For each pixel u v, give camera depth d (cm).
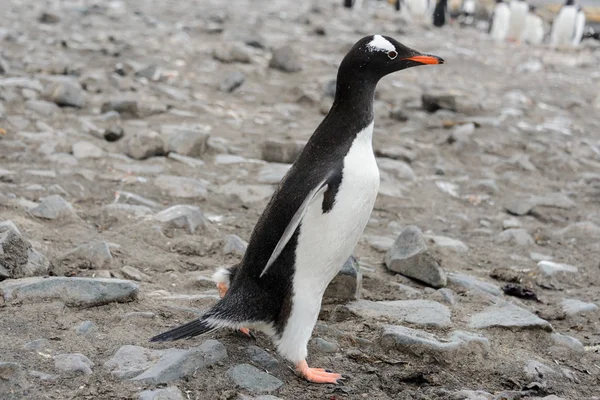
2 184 895
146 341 577
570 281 835
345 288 689
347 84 562
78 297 616
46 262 677
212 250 791
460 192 1139
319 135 563
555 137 1493
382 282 748
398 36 2855
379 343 622
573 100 1859
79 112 1316
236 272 576
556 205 1090
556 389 584
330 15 3356
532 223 1030
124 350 552
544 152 1367
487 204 1099
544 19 4469
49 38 1959
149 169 1046
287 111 1487
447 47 2697
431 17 3759
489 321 676
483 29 4178
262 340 608
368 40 566
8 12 2470
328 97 1540
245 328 598
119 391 506
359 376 574
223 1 3703
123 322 602
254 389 531
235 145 1228
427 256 757
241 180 1048
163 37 2192
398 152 1244
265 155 1156
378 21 3350
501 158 1327
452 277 774
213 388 525
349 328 650
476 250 907
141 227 816
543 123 1616
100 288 627
